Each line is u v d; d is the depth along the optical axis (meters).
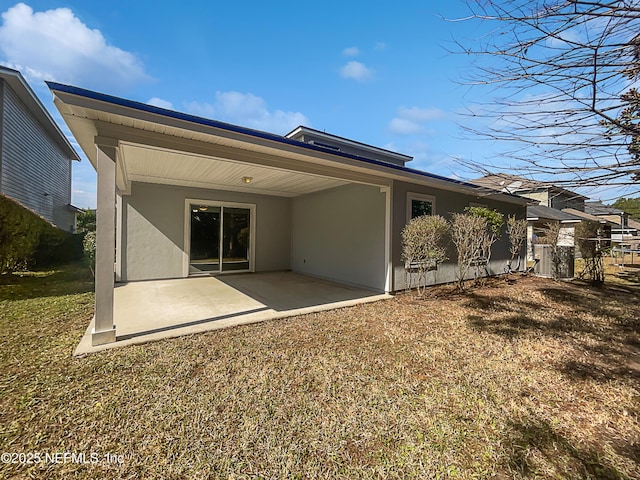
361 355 3.36
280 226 10.73
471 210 7.74
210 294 6.60
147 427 2.08
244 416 2.22
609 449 1.96
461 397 2.54
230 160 4.56
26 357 3.19
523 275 9.91
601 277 8.52
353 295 6.62
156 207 8.40
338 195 8.43
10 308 5.14
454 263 8.44
